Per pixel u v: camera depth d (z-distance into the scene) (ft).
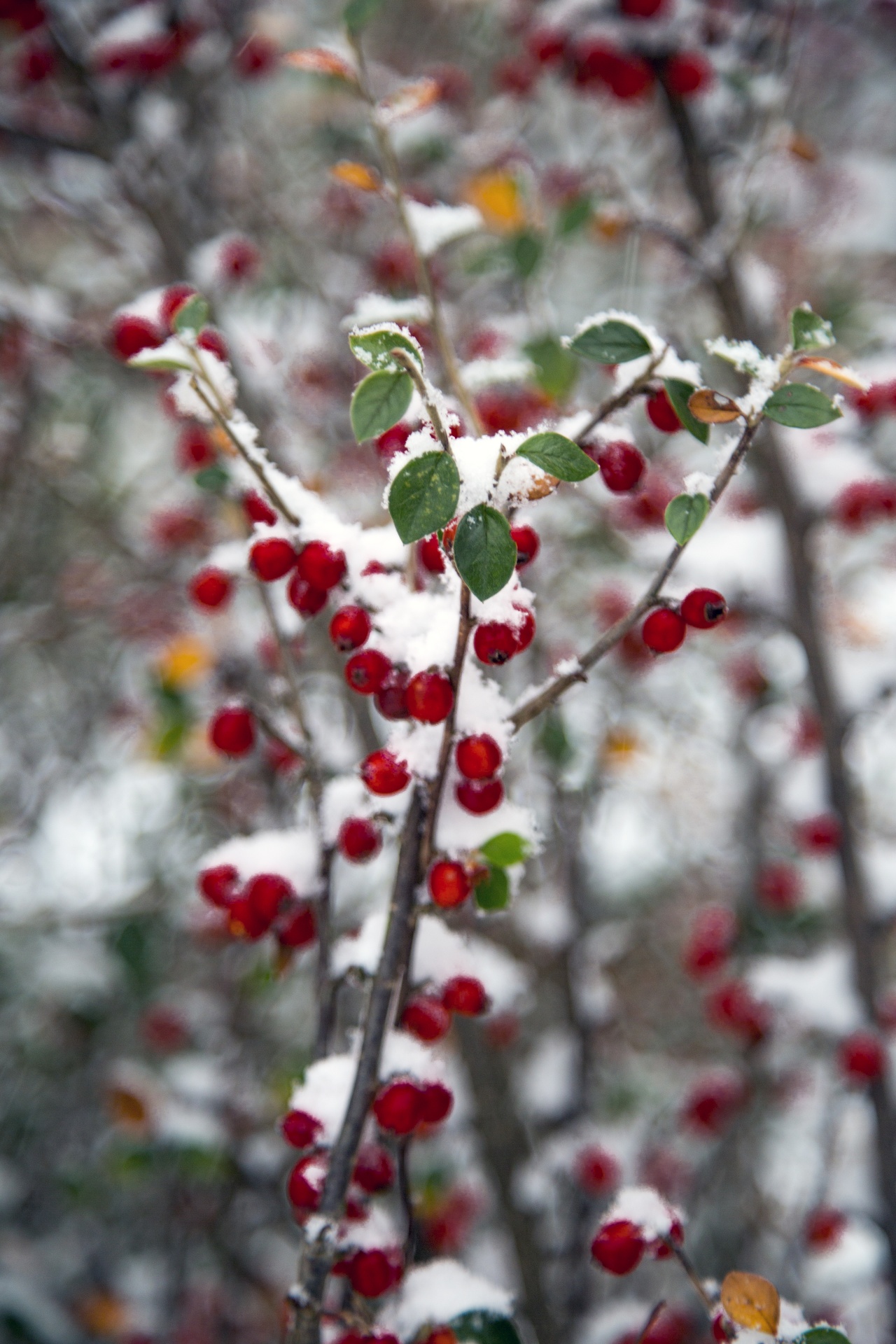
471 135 2.83
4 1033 2.89
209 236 2.39
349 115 2.78
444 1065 1.44
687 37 2.01
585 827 2.73
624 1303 2.19
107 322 2.37
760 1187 2.83
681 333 2.77
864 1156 2.33
